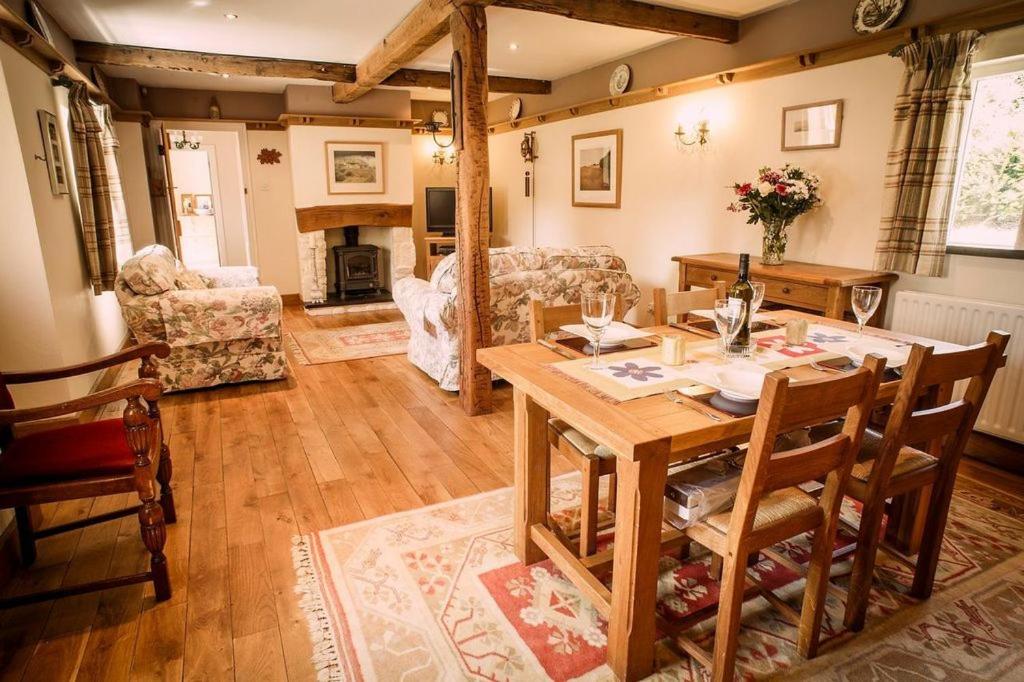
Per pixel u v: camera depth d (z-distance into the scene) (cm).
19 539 211
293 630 178
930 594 193
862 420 148
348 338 545
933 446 204
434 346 404
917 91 293
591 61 540
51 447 188
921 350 150
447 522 238
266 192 685
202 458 297
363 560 213
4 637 175
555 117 620
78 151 380
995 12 270
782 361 184
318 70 526
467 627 179
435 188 736
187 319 370
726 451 217
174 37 437
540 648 171
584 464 190
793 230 391
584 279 385
